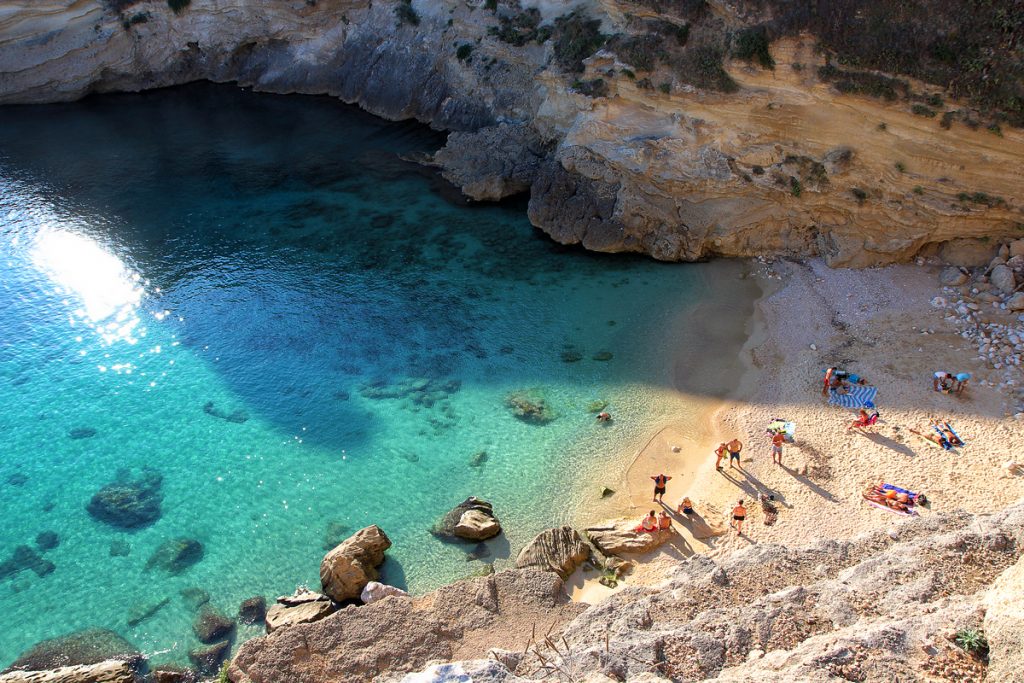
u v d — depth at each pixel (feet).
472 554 89.97
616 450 102.37
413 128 196.95
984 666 54.80
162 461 103.55
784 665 57.77
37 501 98.17
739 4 122.72
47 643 81.30
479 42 182.80
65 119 209.56
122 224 159.02
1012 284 115.65
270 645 76.28
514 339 123.24
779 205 131.34
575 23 150.20
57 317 132.05
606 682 59.98
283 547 91.56
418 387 114.42
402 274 140.26
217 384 116.67
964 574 65.67
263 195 169.58
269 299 135.03
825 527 87.35
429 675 61.21
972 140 113.70
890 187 121.39
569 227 146.51
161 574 88.69
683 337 120.88
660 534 89.35
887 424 100.32
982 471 91.97
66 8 212.64
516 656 67.51
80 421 110.63
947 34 113.09
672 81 129.08
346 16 213.05
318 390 114.62
